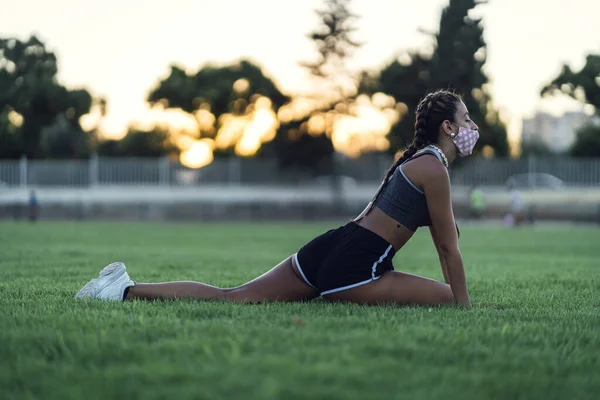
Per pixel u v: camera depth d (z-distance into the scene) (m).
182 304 5.95
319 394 3.27
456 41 48.12
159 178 45.91
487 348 4.32
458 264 6.17
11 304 6.26
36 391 3.45
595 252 18.06
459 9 48.00
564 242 23.06
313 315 5.41
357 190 48.56
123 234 25.50
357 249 6.09
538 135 67.50
